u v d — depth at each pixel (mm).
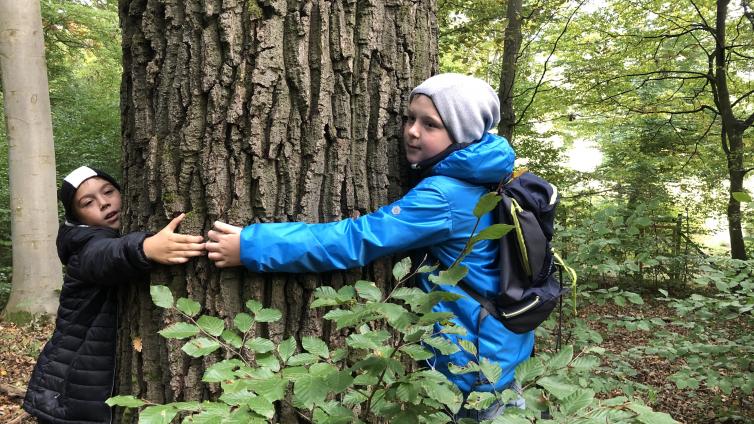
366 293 1077
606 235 2904
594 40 10039
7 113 5602
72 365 1657
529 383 1123
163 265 1442
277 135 1422
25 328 5434
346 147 1508
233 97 1384
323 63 1455
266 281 1448
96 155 10305
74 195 1774
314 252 1358
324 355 1098
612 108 10406
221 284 1414
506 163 1602
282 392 938
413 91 1629
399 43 1635
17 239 5668
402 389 983
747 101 10406
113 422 1601
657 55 9930
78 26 10391
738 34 9500
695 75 10102
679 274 5789
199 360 1411
